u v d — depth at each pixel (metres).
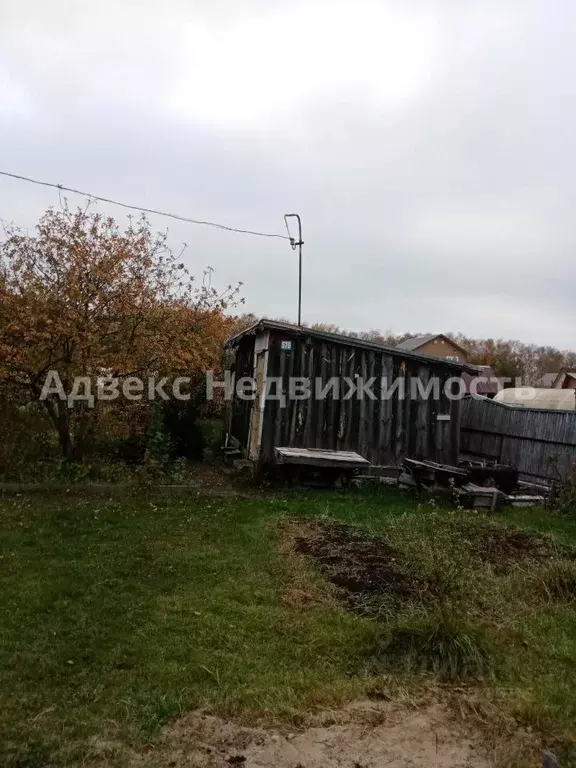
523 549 6.69
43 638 4.09
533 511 9.16
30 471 8.93
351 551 6.16
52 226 8.88
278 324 10.29
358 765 2.88
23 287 8.60
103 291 8.83
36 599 4.73
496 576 5.78
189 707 3.35
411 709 3.40
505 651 4.21
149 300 9.49
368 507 8.62
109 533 6.64
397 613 4.75
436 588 5.20
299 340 10.56
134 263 9.38
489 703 3.47
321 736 3.11
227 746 3.00
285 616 4.67
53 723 3.12
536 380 50.88
